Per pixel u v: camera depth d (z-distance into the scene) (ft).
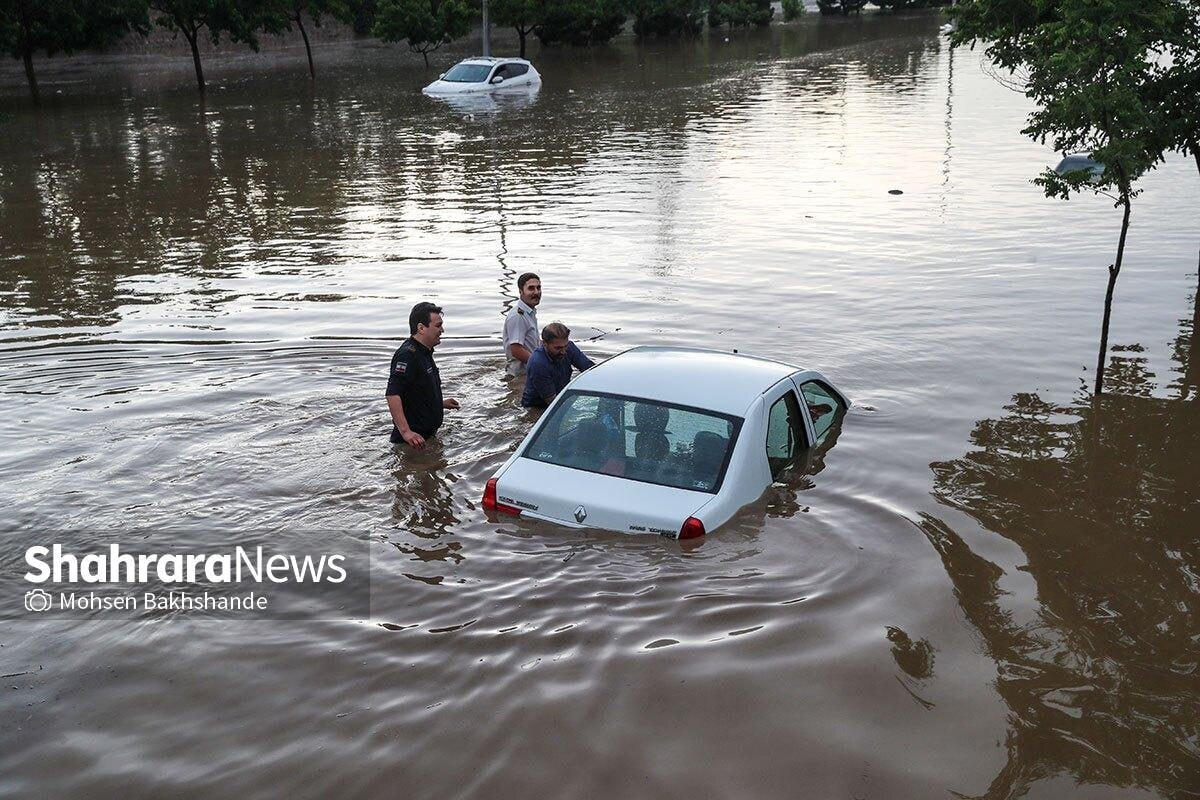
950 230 54.29
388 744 15.14
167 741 15.16
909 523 22.33
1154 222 55.11
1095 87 31.12
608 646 17.58
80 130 97.76
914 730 15.57
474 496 23.31
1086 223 55.31
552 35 186.80
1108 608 19.25
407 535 21.44
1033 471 25.45
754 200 62.85
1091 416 29.25
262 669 16.96
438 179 71.92
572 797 14.08
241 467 24.88
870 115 102.27
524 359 33.22
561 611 18.61
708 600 18.99
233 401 29.66
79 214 61.87
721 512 20.94
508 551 20.67
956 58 162.71
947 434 27.73
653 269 46.78
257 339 36.37
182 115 107.55
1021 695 16.52
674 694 16.33
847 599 19.15
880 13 302.66
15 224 59.26
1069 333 37.09
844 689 16.49
